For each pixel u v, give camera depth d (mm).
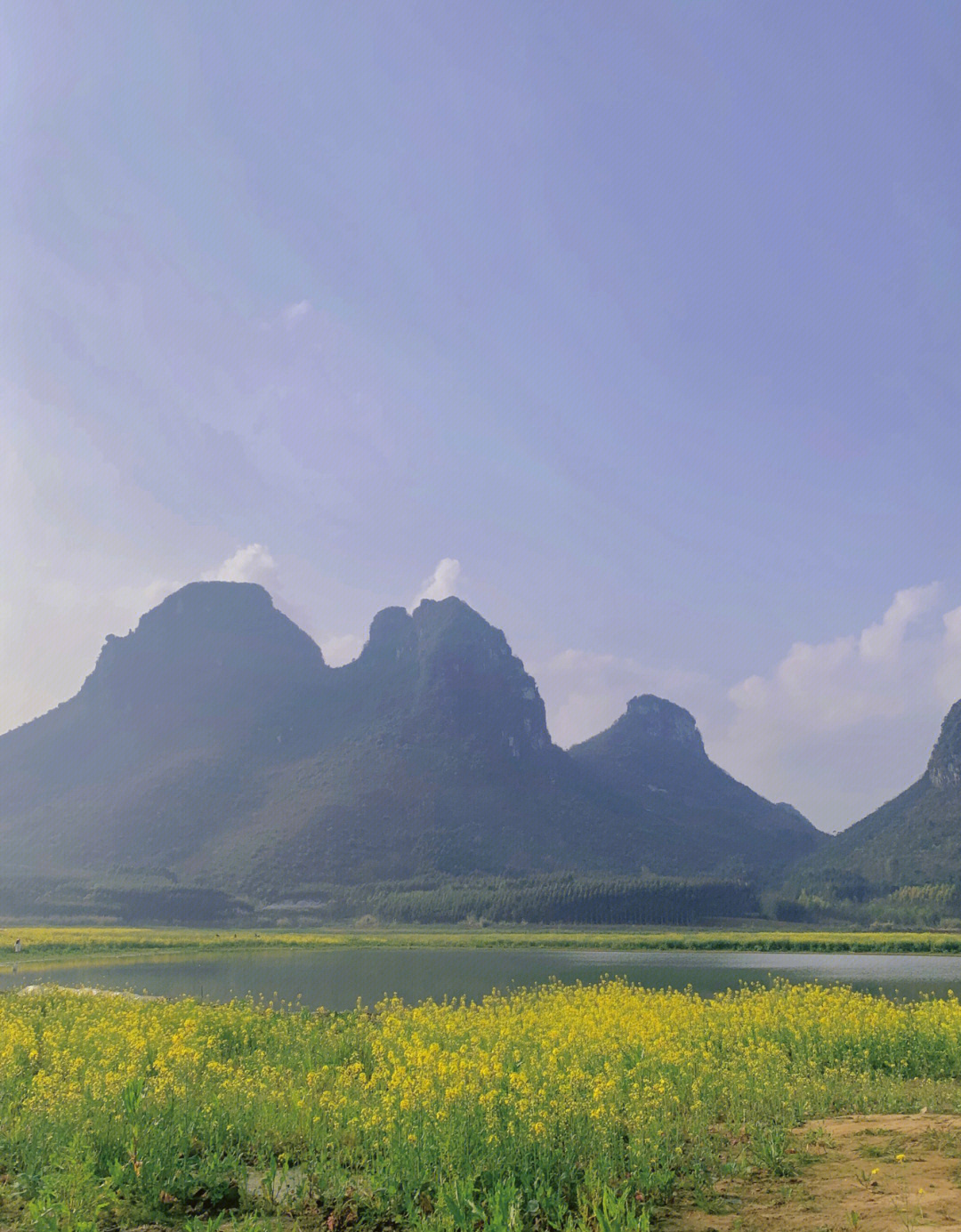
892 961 85375
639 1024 19828
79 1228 8969
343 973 63125
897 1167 10539
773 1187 10195
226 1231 9516
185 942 104938
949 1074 18828
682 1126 12672
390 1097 12250
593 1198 9594
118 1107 12328
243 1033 20688
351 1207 9977
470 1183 9773
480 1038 18453
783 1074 16047
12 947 87188
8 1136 11750
